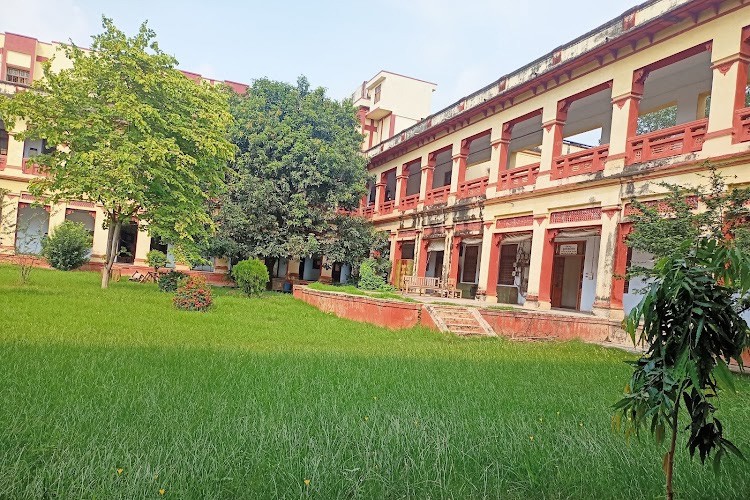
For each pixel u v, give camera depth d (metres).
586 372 8.27
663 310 2.61
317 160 22.27
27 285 15.51
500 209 18.33
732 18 11.25
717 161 11.16
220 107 17.62
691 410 2.74
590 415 5.33
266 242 22.08
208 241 20.72
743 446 4.42
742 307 2.65
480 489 3.50
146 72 16.03
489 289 18.53
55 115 15.19
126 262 27.64
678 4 12.41
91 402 4.60
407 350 9.95
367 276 21.83
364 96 36.62
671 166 12.13
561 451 4.13
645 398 2.62
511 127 18.58
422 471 3.65
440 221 22.06
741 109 10.93
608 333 13.26
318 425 4.45
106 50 15.62
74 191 14.83
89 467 3.22
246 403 4.95
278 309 15.93
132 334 9.12
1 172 24.61
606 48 14.05
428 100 34.88
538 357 9.86
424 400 5.58
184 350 7.84
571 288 18.34
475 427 4.68
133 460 3.46
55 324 9.33
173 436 3.90
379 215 28.17
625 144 13.60
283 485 3.32
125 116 14.76
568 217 15.43
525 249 19.88
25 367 5.82
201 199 18.67
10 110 14.96
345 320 14.95
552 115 16.27
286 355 8.18
